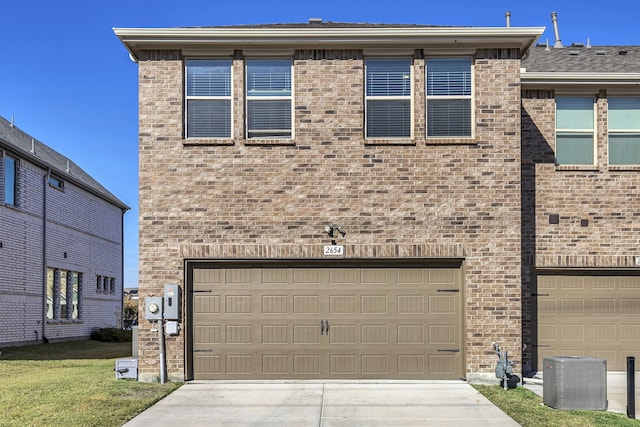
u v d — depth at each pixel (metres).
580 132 14.13
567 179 13.84
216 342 12.52
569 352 13.65
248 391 11.48
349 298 12.59
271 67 12.90
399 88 12.86
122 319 33.94
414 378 12.45
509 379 12.17
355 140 12.62
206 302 12.56
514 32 12.32
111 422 9.14
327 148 12.61
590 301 13.76
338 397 10.98
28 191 22.75
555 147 13.99
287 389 11.66
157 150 12.55
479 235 12.46
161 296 12.39
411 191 12.55
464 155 12.58
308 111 12.67
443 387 11.82
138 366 12.37
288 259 12.50
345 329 12.55
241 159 12.59
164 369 12.23
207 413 9.84
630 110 14.15
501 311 12.34
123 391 11.33
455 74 12.84
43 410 9.82
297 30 12.39
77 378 13.09
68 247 26.59
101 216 31.05
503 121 12.60
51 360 18.03
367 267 12.63
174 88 12.62
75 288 27.77
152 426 9.05
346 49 12.77
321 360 12.51
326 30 12.41
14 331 21.50
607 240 13.72
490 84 12.66
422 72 12.73
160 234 12.47
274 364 12.50
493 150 12.57
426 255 12.45
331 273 12.63
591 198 13.79
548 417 9.59
